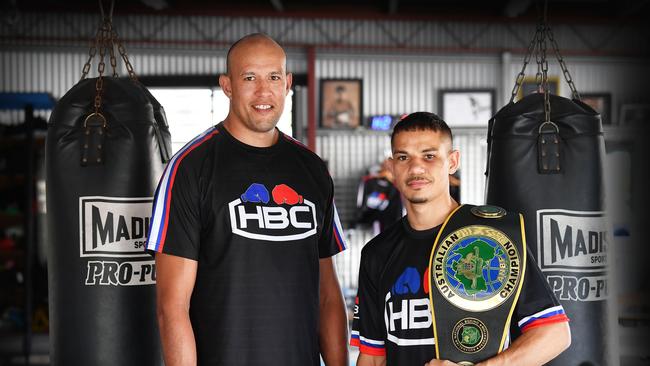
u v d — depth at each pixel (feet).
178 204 6.57
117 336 7.54
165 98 28.89
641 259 28.73
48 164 7.77
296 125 28.32
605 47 30.09
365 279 6.66
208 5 29.04
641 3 27.71
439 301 6.13
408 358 6.19
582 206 7.71
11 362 20.59
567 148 7.77
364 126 29.58
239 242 6.60
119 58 28.96
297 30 29.63
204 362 6.59
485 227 6.25
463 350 6.01
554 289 7.61
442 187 6.34
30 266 21.15
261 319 6.57
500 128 7.98
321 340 7.52
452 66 29.89
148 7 28.81
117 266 7.57
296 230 6.79
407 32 29.86
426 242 6.35
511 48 29.73
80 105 7.79
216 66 29.25
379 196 27.91
